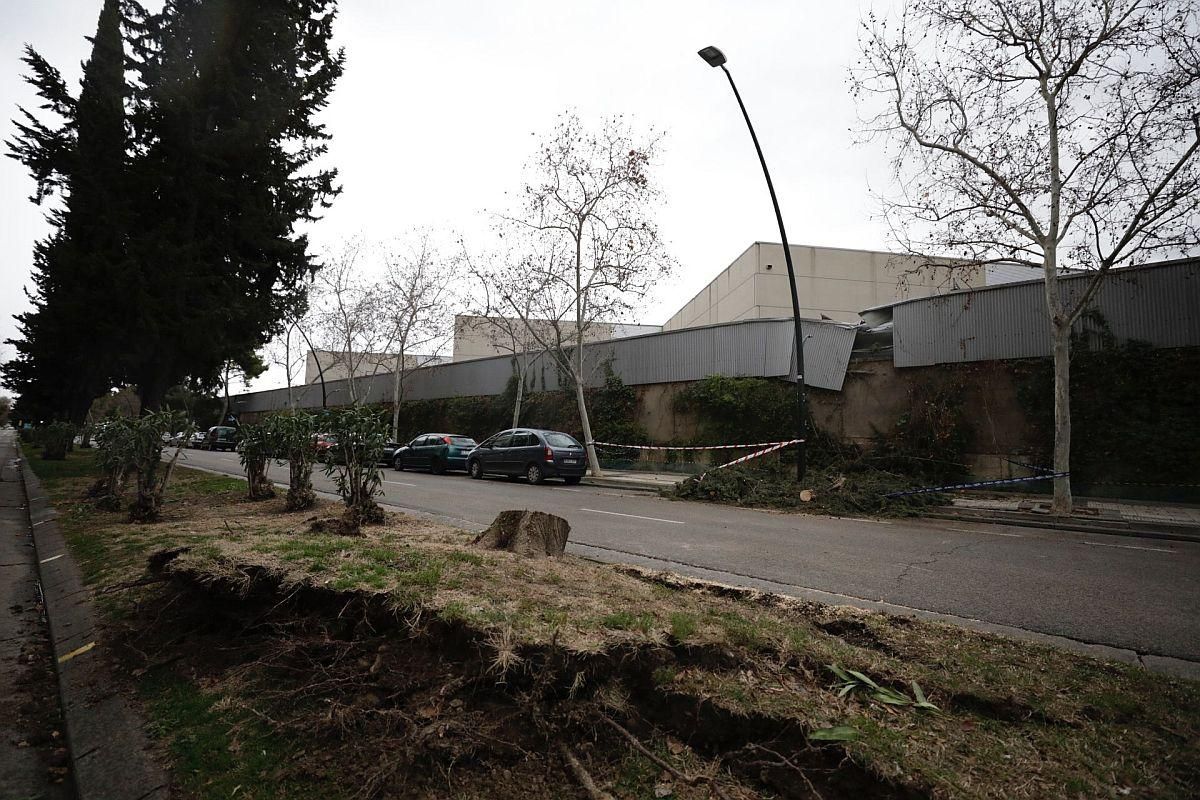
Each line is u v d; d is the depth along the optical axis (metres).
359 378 40.75
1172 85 10.73
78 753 2.95
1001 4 12.20
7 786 2.84
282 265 19.84
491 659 2.78
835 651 3.25
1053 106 12.19
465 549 5.11
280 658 3.40
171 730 3.02
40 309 17.75
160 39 18.16
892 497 12.72
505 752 2.52
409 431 35.47
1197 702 2.96
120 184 16.72
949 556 7.73
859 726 2.44
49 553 6.81
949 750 2.38
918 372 17.72
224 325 18.11
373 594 3.44
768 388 19.91
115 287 16.11
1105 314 15.15
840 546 8.27
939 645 3.61
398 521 7.65
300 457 8.98
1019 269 23.86
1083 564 7.39
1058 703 2.85
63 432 21.30
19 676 4.02
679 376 22.66
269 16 18.02
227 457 27.06
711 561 7.03
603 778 2.39
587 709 2.62
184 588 4.26
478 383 31.94
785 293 30.97
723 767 2.41
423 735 2.53
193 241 17.47
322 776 2.53
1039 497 14.87
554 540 5.52
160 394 18.89
